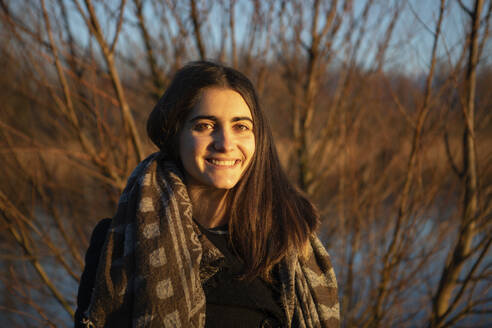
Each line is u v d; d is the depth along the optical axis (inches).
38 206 96.1
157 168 44.3
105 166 83.4
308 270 47.5
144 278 38.1
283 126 114.6
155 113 45.3
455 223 84.2
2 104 87.1
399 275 90.7
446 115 74.9
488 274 72.7
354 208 91.5
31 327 98.2
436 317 80.0
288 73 108.4
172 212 40.9
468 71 67.9
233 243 44.6
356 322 94.0
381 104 94.1
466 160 74.2
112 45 67.8
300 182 107.6
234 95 41.3
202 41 93.7
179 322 37.8
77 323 41.0
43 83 76.9
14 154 81.6
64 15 81.9
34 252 89.2
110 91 86.7
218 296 42.5
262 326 43.6
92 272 42.9
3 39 81.2
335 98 101.6
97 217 104.2
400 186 94.3
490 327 101.7
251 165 44.3
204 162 41.2
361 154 98.8
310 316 46.3
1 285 97.1
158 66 104.7
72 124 77.0
